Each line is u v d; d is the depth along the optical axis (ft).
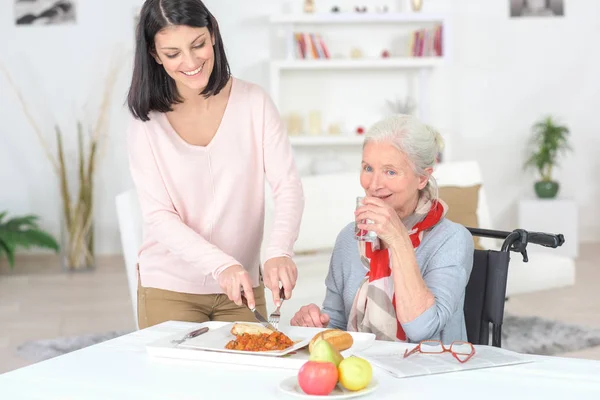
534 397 4.69
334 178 14.83
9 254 22.31
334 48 24.56
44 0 24.59
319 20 23.41
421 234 6.81
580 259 22.61
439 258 6.70
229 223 7.34
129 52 24.71
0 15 24.59
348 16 23.48
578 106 25.18
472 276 7.13
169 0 6.44
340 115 24.75
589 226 25.50
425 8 24.99
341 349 5.55
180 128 7.20
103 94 24.79
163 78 7.02
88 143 24.85
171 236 6.95
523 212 22.95
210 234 7.32
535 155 24.03
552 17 25.00
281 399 4.73
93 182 24.90
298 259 15.24
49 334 15.70
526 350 13.62
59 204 23.17
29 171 24.94
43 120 24.80
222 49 6.97
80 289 20.18
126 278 21.49
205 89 6.95
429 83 24.85
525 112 25.22
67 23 24.61
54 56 24.71
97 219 25.12
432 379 5.04
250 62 24.76
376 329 6.79
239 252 7.47
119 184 25.02
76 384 5.10
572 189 25.39
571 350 13.69
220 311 7.63
